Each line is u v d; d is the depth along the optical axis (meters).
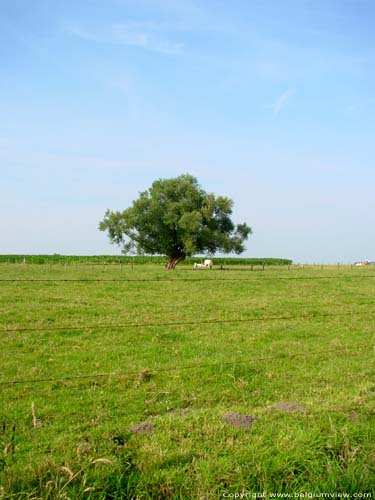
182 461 7.36
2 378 12.34
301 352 15.52
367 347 16.31
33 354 14.80
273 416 9.16
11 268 56.00
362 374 12.96
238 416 9.09
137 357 14.70
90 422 9.33
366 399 10.37
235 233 80.38
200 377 12.62
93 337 17.28
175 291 30.88
